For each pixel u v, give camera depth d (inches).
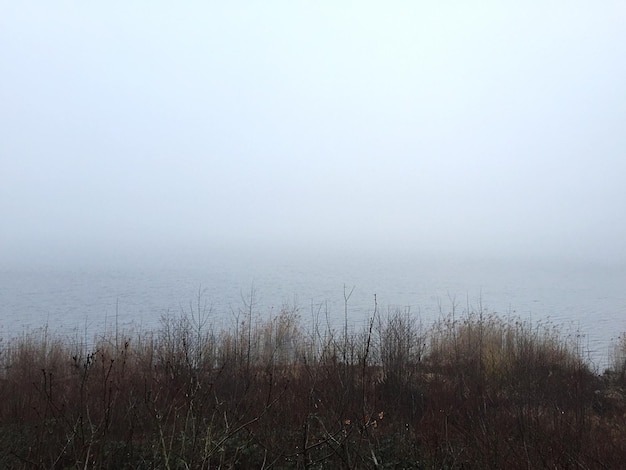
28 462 202.4
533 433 243.0
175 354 414.0
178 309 1348.4
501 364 490.0
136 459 213.2
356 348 427.2
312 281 2746.1
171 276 3073.3
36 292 2023.9
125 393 289.9
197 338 469.7
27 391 328.2
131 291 2055.9
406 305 1493.6
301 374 353.7
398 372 387.2
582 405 316.5
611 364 620.1
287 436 232.7
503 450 227.0
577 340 592.4
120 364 450.9
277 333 540.1
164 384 293.4
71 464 207.0
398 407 316.2
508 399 337.4
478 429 255.8
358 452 210.2
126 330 761.6
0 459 213.5
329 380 308.5
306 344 511.2
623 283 2854.3
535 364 483.8
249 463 216.7
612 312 1467.8
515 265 4965.6
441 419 268.8
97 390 303.9
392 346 435.2
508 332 577.0
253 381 333.1
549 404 327.9
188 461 202.4
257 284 2487.7
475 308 1379.2
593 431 280.4
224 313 1062.4
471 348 547.8
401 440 247.9
